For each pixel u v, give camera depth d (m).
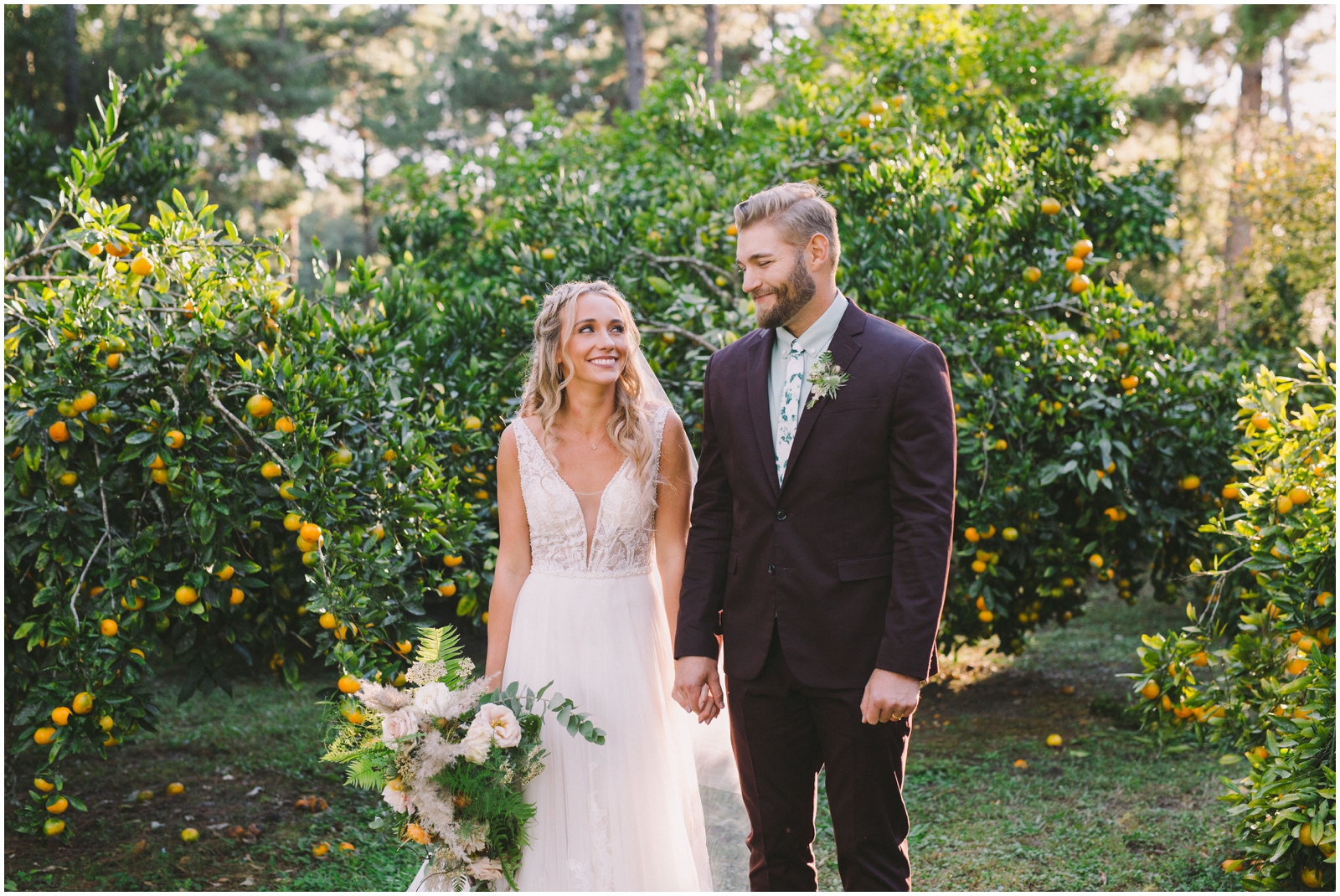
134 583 3.01
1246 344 7.02
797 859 2.36
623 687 2.42
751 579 2.29
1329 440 2.96
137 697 3.04
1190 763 4.20
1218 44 12.09
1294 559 2.90
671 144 6.06
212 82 12.79
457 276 6.23
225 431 3.22
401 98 18.69
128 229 3.39
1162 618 7.33
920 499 2.10
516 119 19.45
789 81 7.26
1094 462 4.17
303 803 3.99
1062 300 4.29
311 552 2.93
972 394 4.21
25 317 3.09
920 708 5.30
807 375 2.27
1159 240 6.55
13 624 3.29
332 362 3.42
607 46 19.09
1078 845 3.41
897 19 6.50
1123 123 6.22
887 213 4.76
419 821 2.26
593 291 2.51
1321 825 2.44
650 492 2.50
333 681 6.25
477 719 2.17
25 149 5.11
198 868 3.40
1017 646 5.07
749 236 2.26
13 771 3.96
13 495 3.01
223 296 3.26
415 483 3.30
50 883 3.26
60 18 8.88
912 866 3.31
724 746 2.69
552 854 2.36
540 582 2.48
